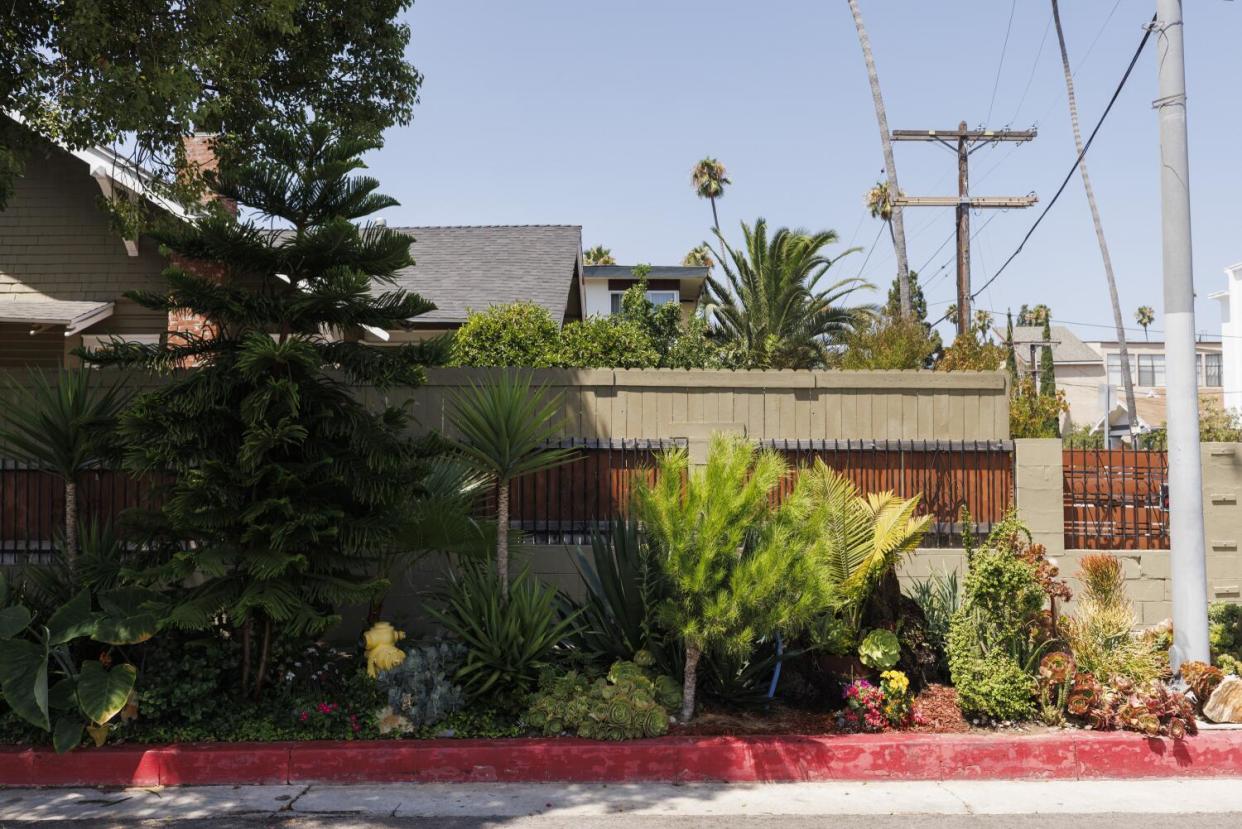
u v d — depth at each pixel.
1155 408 54.50
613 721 7.15
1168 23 8.61
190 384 7.30
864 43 26.19
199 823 6.06
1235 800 6.54
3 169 10.06
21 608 7.39
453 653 7.84
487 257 22.58
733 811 6.29
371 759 6.93
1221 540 10.31
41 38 10.73
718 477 7.48
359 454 7.53
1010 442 10.05
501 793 6.66
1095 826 6.00
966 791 6.73
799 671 8.20
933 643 8.42
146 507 9.10
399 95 13.60
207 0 10.29
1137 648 8.26
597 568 8.33
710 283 31.12
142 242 15.03
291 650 7.73
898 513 8.21
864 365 19.08
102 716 6.91
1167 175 8.53
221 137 12.48
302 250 7.49
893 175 25.75
